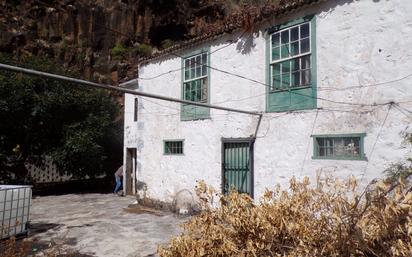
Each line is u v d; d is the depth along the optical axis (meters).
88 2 23.20
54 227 9.43
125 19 23.36
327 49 7.23
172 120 11.46
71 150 15.77
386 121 6.34
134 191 14.98
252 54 8.84
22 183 16.38
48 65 16.19
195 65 10.63
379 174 6.31
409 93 6.09
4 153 15.33
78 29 22.53
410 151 5.99
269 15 8.16
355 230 2.93
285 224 3.41
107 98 17.84
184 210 10.69
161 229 9.11
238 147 9.15
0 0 21.14
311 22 7.50
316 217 3.51
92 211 11.72
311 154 7.43
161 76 12.05
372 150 6.48
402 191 2.97
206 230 3.69
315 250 3.16
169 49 11.38
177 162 11.13
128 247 7.60
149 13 23.72
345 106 6.91
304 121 7.60
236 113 9.20
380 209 2.94
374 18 6.58
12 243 5.37
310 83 7.52
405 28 6.19
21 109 14.88
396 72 6.26
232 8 21.97
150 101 12.55
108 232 8.87
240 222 3.53
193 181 10.45
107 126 17.12
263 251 3.43
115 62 21.89
